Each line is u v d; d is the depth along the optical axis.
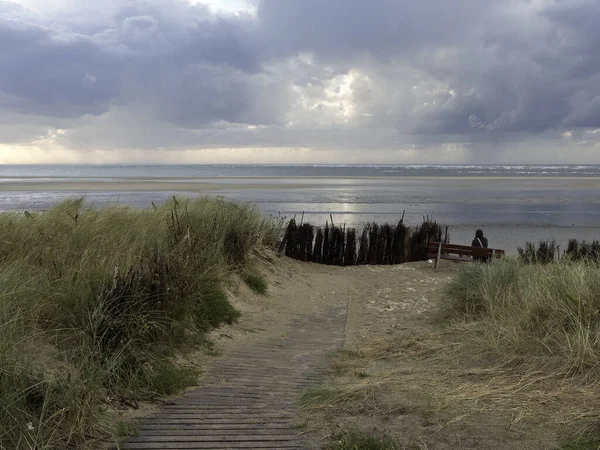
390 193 34.84
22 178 51.47
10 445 3.18
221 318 7.13
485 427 3.65
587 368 4.50
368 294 10.13
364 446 3.44
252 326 7.45
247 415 4.14
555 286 6.02
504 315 6.10
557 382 4.38
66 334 4.78
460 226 20.77
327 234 13.27
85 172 78.31
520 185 44.28
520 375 4.67
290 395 4.69
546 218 23.12
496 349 5.26
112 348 4.80
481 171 85.69
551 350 4.93
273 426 3.92
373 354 6.09
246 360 5.87
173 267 6.73
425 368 5.24
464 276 7.98
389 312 8.62
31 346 4.35
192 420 4.02
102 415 3.79
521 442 3.43
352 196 32.28
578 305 5.28
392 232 13.66
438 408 3.99
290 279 10.79
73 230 7.22
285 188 38.34
